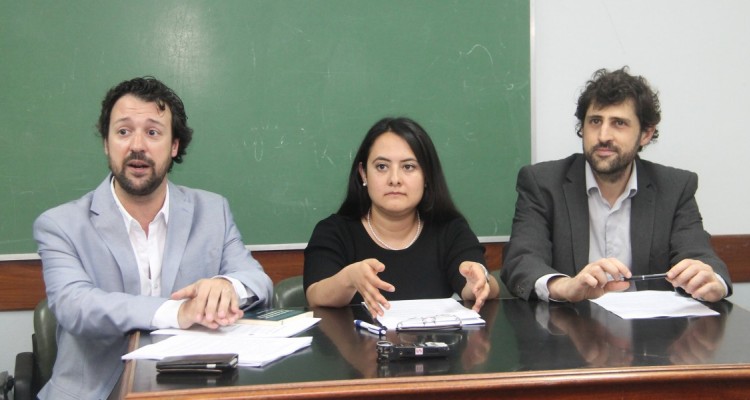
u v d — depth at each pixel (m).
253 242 2.37
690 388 1.04
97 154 2.25
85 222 1.65
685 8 2.60
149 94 1.65
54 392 1.57
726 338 1.24
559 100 2.54
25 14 2.19
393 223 1.86
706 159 2.65
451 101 2.46
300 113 2.38
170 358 1.07
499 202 2.51
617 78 1.91
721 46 2.63
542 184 2.02
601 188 2.01
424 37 2.43
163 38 2.28
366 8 2.40
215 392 0.95
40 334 1.82
